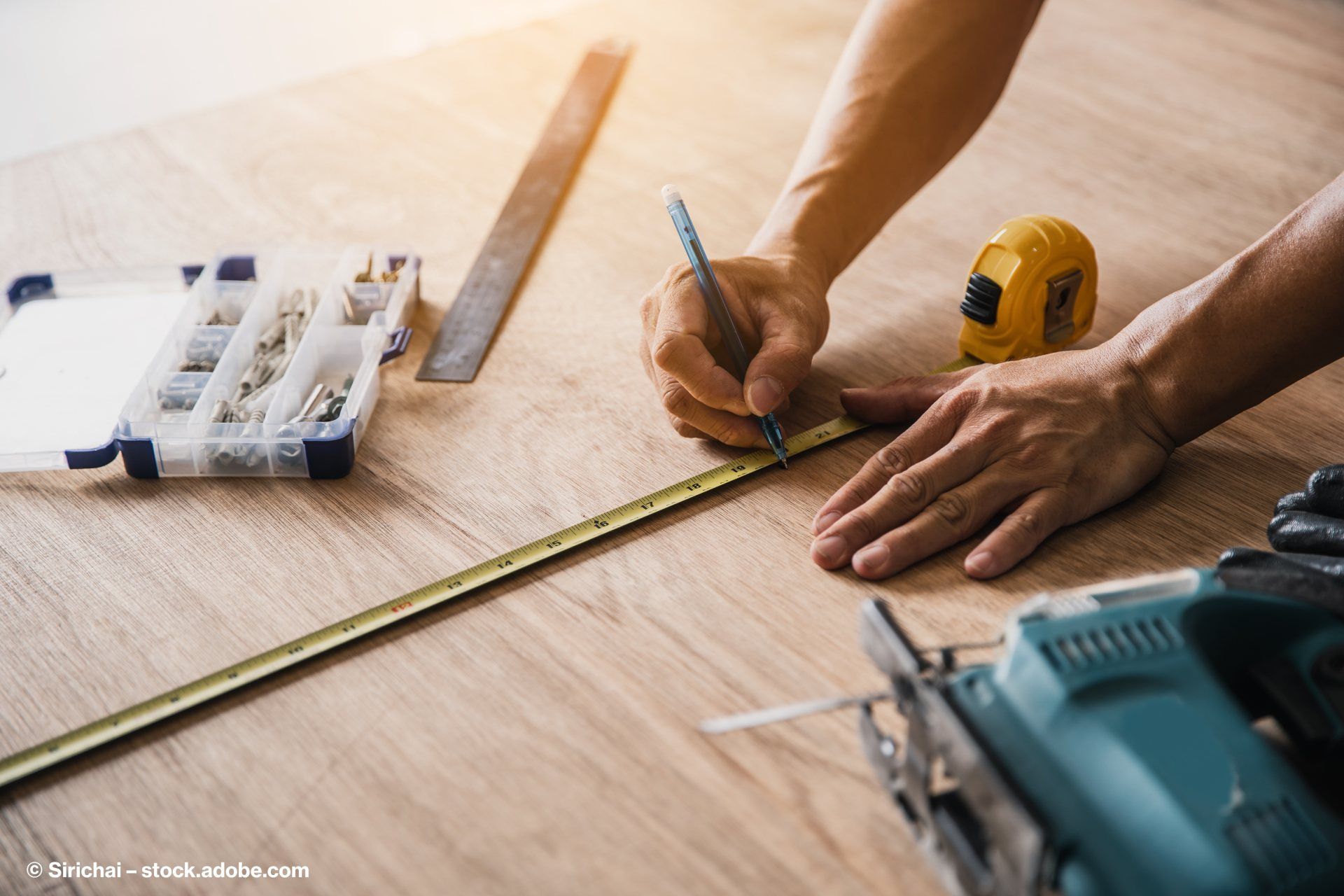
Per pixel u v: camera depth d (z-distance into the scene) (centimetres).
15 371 125
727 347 111
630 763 80
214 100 282
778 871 73
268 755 82
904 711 70
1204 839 61
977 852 67
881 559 96
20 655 92
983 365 119
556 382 127
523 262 148
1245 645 75
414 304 139
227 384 120
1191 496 106
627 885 72
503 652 90
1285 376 100
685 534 103
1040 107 188
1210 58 204
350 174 171
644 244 152
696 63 206
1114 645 69
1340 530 89
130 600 98
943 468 100
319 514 108
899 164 129
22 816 79
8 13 327
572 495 109
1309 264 95
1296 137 176
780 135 180
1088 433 102
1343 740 72
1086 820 63
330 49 316
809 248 120
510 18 338
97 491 113
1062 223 122
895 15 131
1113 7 227
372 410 122
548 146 177
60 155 177
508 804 78
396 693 87
